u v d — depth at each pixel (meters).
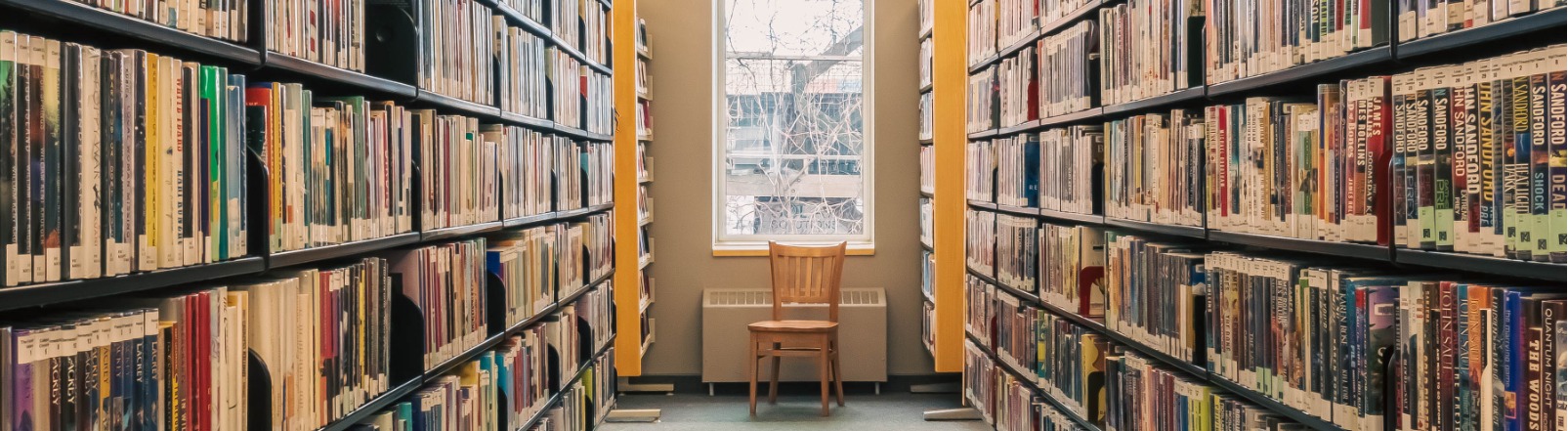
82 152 1.41
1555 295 1.52
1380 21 1.86
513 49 3.31
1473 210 1.63
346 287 2.17
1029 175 4.02
